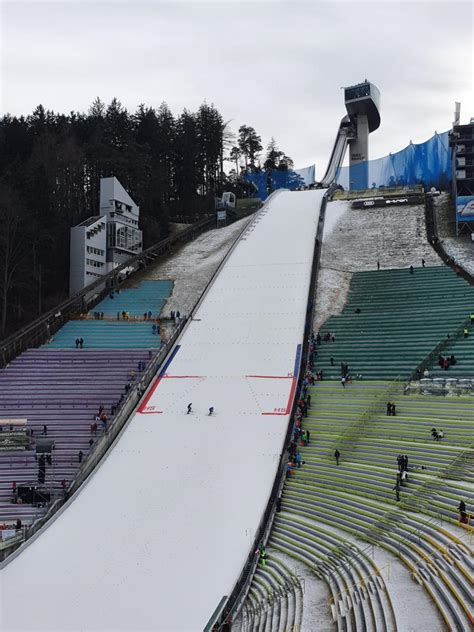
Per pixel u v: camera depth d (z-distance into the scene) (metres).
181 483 42.22
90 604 29.52
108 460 45.97
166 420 50.62
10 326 73.00
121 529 37.38
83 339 66.12
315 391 52.34
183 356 60.31
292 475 42.22
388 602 24.55
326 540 33.81
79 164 99.12
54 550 35.47
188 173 131.00
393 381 51.06
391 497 35.81
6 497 43.22
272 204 102.06
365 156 151.12
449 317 59.34
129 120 129.88
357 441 43.47
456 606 23.03
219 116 146.00
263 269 76.69
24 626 27.58
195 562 33.34
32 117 124.88
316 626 24.84
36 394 55.62
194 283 80.19
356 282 71.38
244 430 48.19
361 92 147.00
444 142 105.56
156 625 27.38
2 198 76.19
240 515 38.12
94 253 84.56
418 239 82.12
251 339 61.81
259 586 30.94
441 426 42.03
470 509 31.11
